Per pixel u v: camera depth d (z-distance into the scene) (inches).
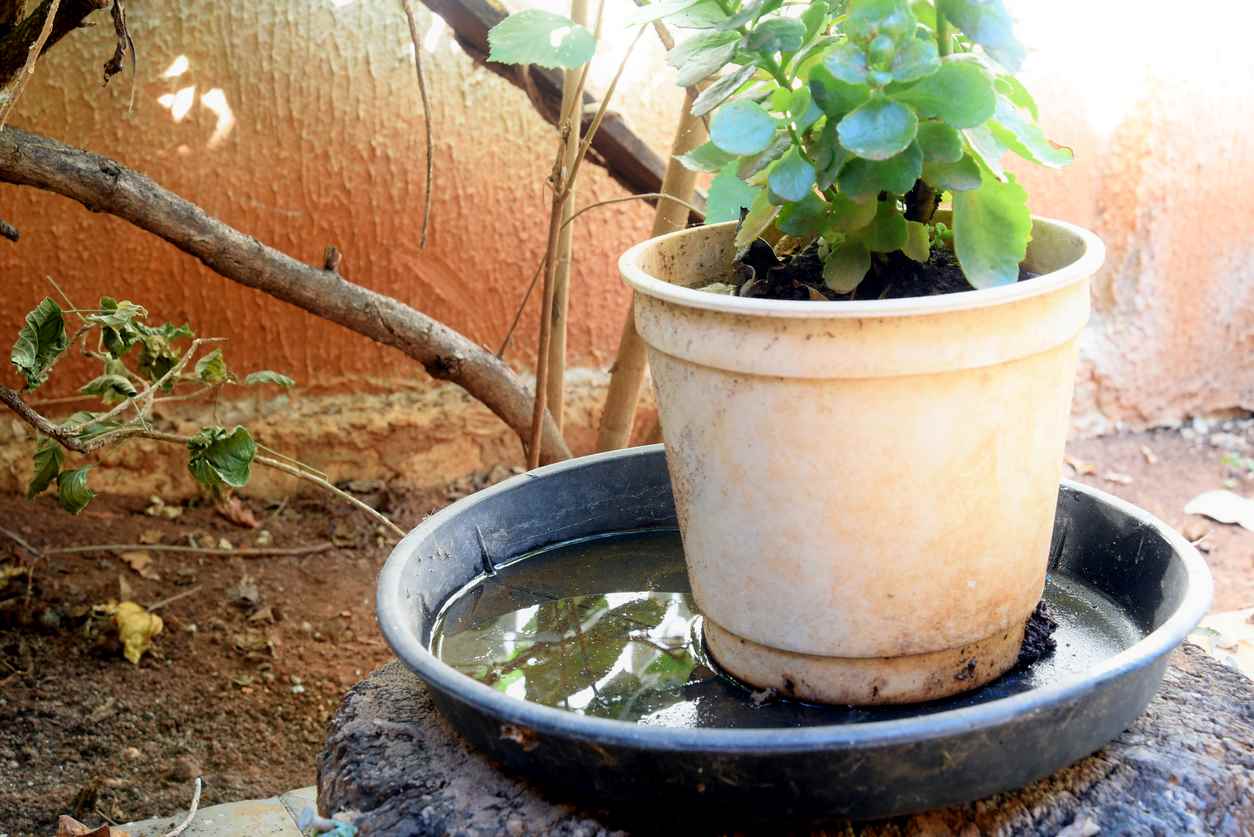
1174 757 39.2
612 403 75.7
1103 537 48.7
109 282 93.1
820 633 39.9
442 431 104.9
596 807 38.1
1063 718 34.6
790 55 40.6
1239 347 118.3
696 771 33.9
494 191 98.4
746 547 40.0
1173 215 112.1
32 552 88.8
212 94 90.7
